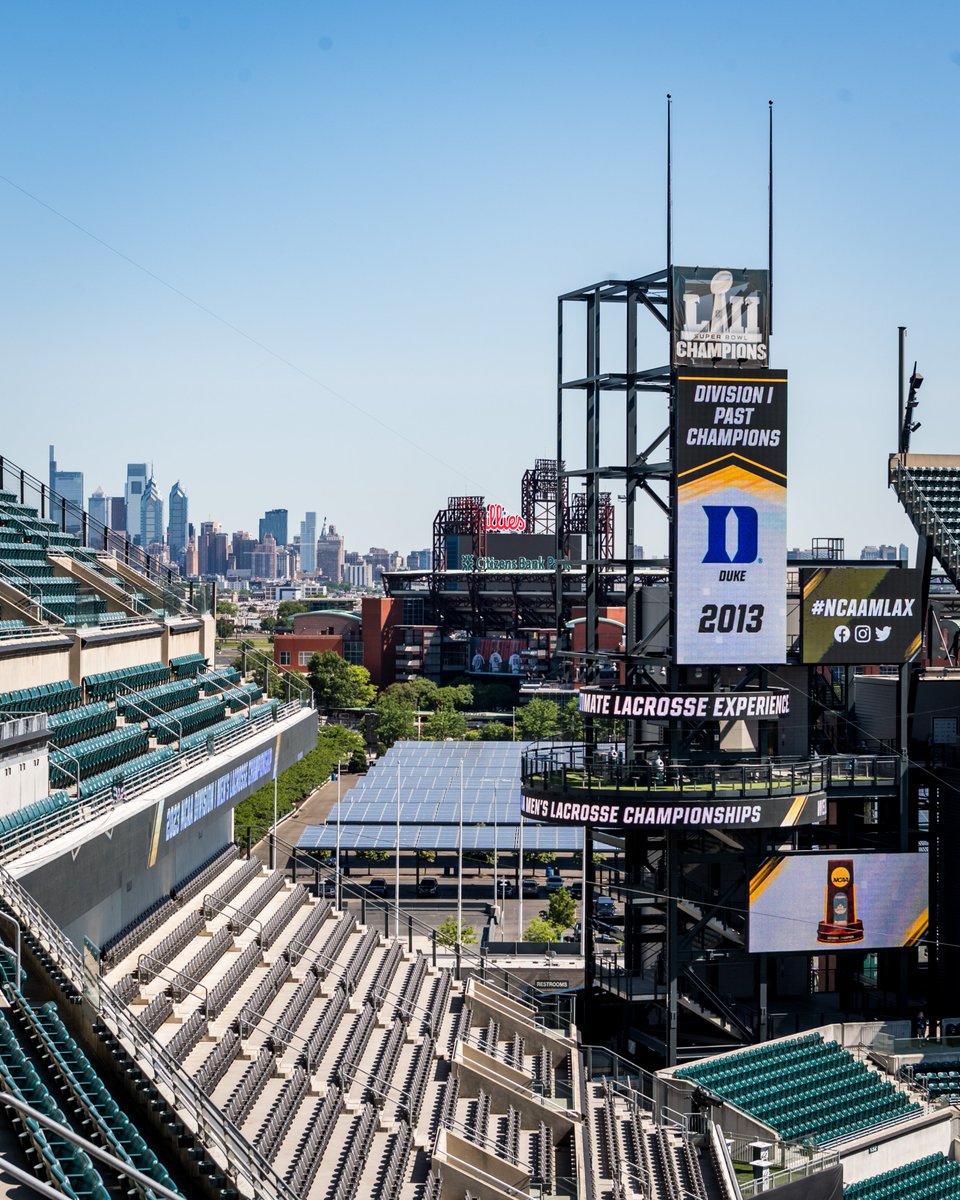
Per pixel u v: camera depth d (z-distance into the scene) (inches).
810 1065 2869.1
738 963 3043.8
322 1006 2586.1
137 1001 2244.1
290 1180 1861.5
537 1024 2955.2
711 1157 2485.2
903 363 3521.2
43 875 1972.2
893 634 3112.7
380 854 5147.6
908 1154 2687.0
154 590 3818.9
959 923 3105.3
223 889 3051.2
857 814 3383.4
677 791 2881.4
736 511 2938.0
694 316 2942.9
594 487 3149.6
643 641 3051.2
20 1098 1427.2
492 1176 2144.4
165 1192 925.2
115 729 2982.3
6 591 2888.8
